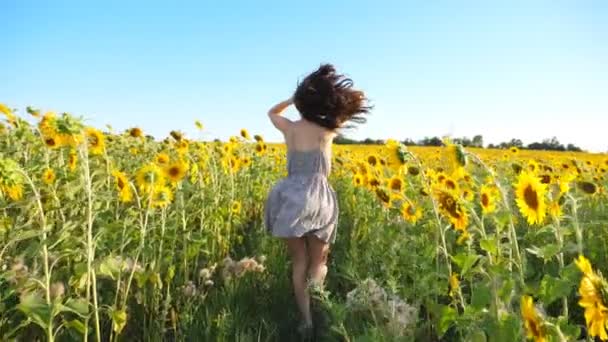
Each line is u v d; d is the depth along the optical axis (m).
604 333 1.74
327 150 4.38
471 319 2.73
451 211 3.68
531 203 3.00
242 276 4.77
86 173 3.20
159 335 3.78
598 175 9.80
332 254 6.13
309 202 4.20
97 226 4.17
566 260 4.73
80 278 3.18
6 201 3.79
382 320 3.29
